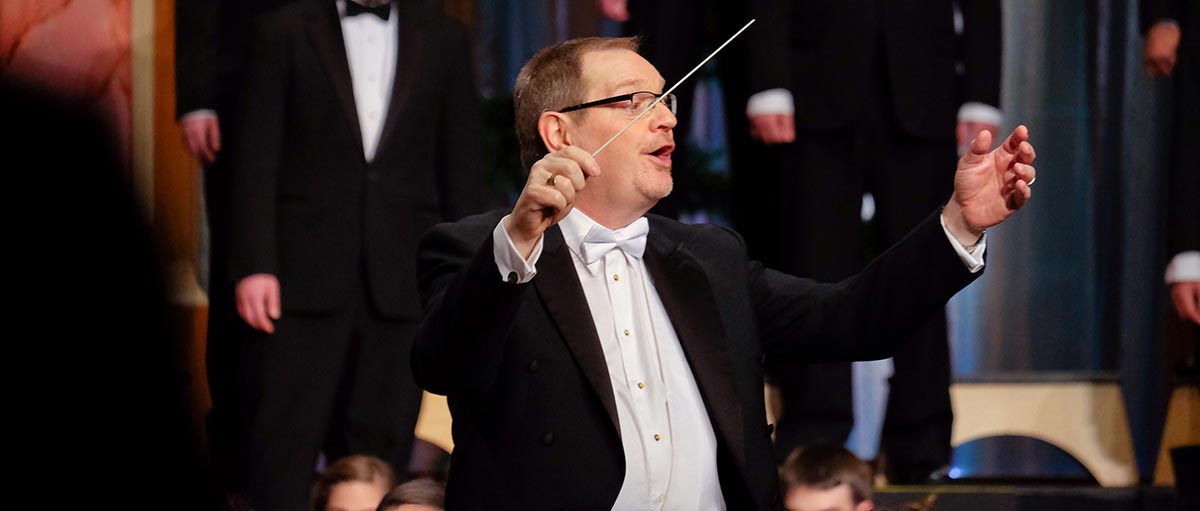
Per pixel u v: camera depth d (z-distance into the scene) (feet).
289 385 29.35
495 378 14.26
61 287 3.59
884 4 30.86
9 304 3.55
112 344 3.67
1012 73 46.09
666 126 16.42
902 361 30.71
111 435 3.70
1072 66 45.65
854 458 25.73
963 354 46.50
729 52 32.35
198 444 4.07
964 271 14.89
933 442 30.55
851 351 15.84
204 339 33.63
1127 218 44.29
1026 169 14.30
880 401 44.42
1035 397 35.19
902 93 30.76
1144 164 44.04
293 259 29.94
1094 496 28.89
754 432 15.20
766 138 30.37
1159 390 42.63
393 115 30.86
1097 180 45.24
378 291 30.09
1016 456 42.47
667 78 31.81
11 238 3.55
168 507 3.83
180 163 35.29
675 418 15.17
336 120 30.37
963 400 35.22
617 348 15.39
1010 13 46.19
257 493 28.84
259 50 30.35
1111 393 35.12
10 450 3.60
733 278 16.12
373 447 29.96
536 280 15.19
